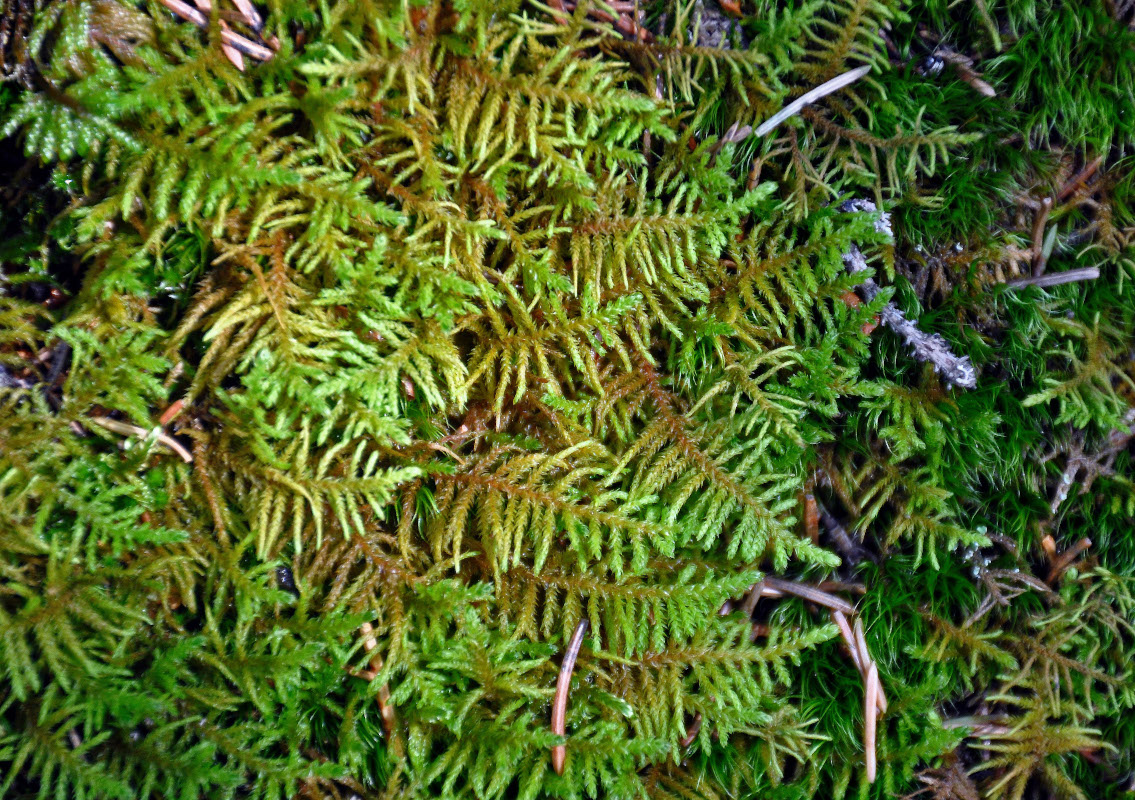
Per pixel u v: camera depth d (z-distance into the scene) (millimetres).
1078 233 206
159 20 177
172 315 182
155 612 181
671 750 186
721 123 194
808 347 191
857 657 195
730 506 187
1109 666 204
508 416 189
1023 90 199
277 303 178
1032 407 202
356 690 182
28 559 177
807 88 194
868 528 198
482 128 181
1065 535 205
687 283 189
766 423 188
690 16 192
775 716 192
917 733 196
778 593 196
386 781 184
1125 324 205
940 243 200
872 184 195
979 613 199
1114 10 200
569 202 184
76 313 179
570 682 187
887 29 197
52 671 175
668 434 190
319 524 180
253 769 179
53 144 174
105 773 177
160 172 176
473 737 182
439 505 185
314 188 178
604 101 182
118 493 177
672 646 189
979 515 200
